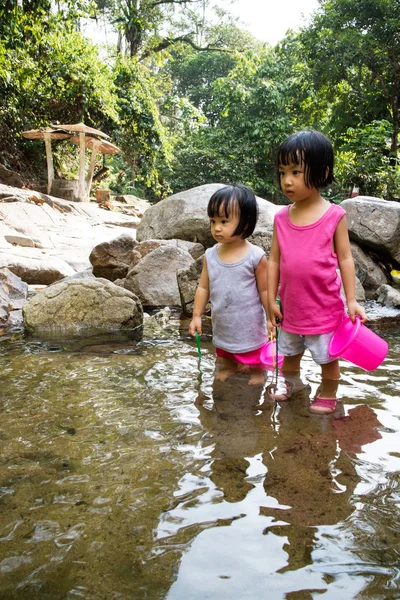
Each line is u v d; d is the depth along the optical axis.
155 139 20.06
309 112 20.33
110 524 1.27
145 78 20.52
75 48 16.92
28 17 10.71
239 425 1.95
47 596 1.01
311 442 1.79
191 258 5.29
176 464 1.60
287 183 2.39
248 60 21.38
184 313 4.60
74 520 1.28
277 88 20.38
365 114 16.39
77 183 16.73
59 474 1.53
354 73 16.95
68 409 2.11
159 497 1.40
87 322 3.93
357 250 5.96
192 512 1.32
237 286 2.79
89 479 1.50
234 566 1.11
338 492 1.43
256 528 1.25
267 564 1.11
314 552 1.16
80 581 1.06
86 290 3.98
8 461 1.63
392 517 1.31
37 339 3.54
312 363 2.92
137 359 2.97
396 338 3.58
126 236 5.92
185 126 23.05
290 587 1.04
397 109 15.73
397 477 1.53
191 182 22.33
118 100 18.69
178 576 1.07
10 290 4.69
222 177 21.72
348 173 11.30
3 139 17.67
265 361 2.90
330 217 2.42
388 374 2.69
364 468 1.59
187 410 2.11
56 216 11.84
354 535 1.22
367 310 4.65
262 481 1.49
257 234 4.83
